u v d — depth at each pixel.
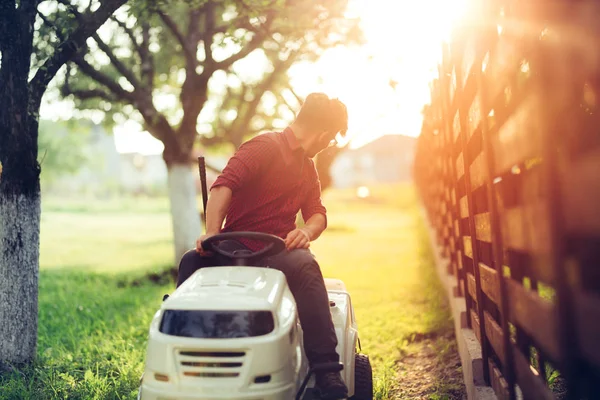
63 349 6.41
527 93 2.50
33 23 5.70
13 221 5.67
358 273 11.94
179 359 2.78
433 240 12.82
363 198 42.69
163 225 28.98
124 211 39.53
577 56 2.00
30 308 5.73
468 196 4.45
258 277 3.05
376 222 27.16
